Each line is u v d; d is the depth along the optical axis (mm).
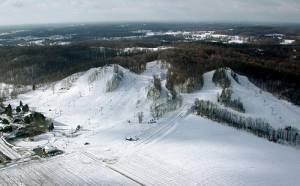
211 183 127500
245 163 142750
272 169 138500
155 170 137000
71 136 174625
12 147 160375
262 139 170625
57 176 132625
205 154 150250
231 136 171125
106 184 126625
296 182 128750
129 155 150250
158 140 166000
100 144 163500
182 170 136750
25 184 126438
